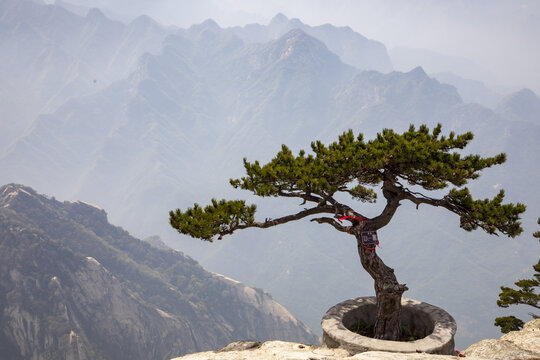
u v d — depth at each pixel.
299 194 7.37
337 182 6.93
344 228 7.05
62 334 166.62
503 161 6.52
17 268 179.25
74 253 197.38
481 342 6.88
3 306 168.25
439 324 6.27
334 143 7.95
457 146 6.95
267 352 5.75
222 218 6.28
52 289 178.00
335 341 5.94
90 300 185.38
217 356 5.65
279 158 7.75
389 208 7.08
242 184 7.11
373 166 6.52
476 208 6.53
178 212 6.61
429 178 6.74
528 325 8.20
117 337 181.12
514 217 6.29
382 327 6.64
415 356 4.84
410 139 7.35
